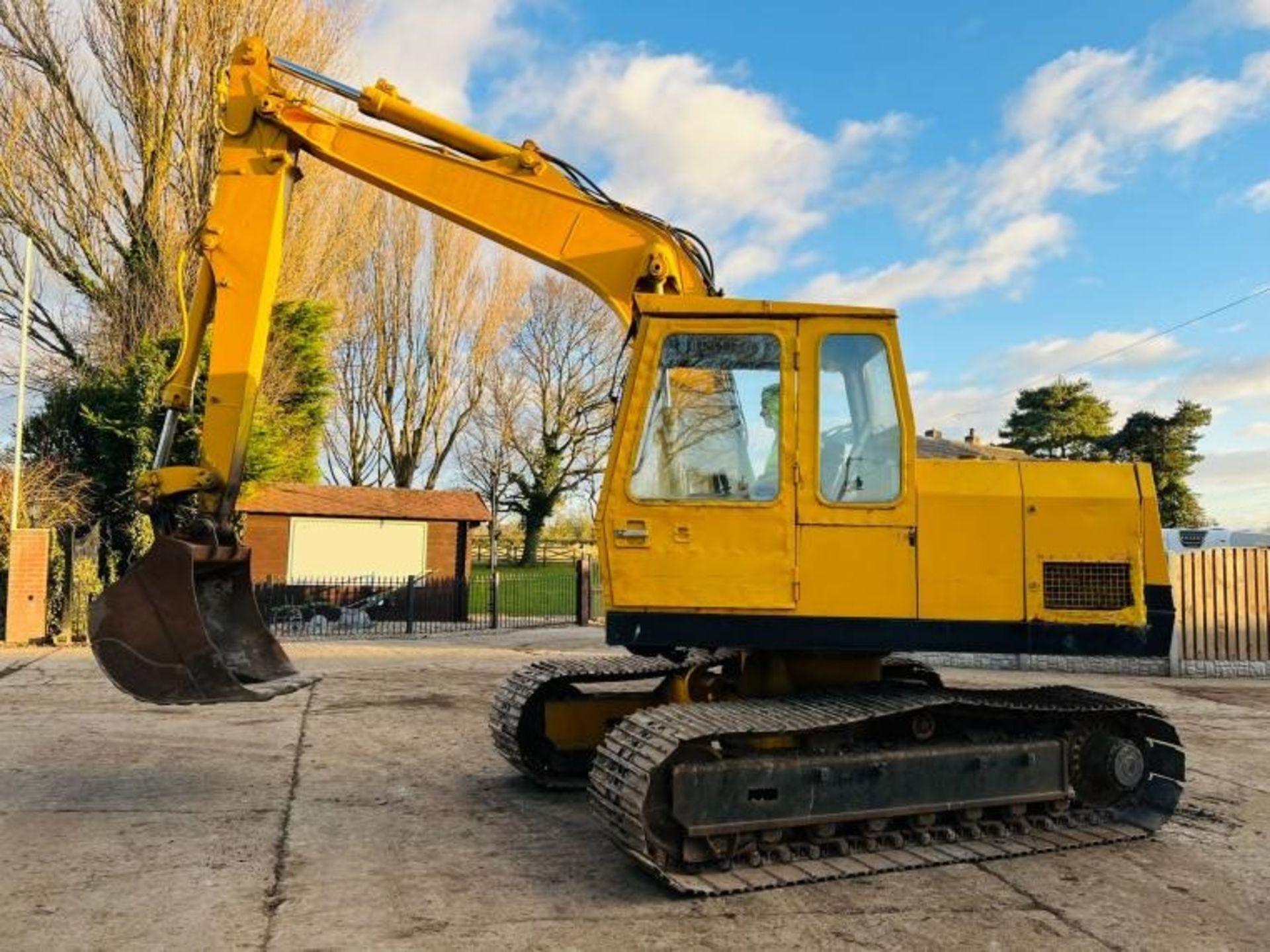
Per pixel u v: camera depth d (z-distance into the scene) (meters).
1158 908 4.60
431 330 37.06
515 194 6.22
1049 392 39.56
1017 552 5.24
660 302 5.29
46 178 19.33
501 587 27.47
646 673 7.03
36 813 5.88
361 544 25.91
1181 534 21.73
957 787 5.38
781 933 4.21
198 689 5.42
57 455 17.44
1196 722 9.96
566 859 5.19
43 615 15.38
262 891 4.62
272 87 6.21
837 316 5.27
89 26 19.31
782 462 5.17
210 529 5.86
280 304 20.77
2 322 19.77
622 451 5.18
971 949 4.09
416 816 5.96
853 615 5.13
